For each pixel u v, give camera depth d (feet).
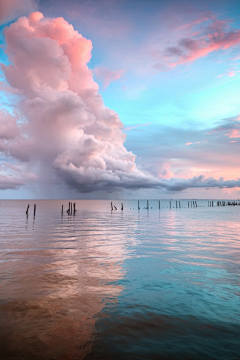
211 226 102.17
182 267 36.96
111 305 23.27
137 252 48.11
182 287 28.17
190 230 87.51
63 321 20.11
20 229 89.76
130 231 84.74
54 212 225.56
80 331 18.47
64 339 17.35
